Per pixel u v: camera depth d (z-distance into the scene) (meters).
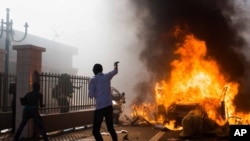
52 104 11.84
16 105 10.55
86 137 10.88
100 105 7.66
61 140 10.22
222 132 11.67
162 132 12.61
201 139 10.97
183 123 11.48
